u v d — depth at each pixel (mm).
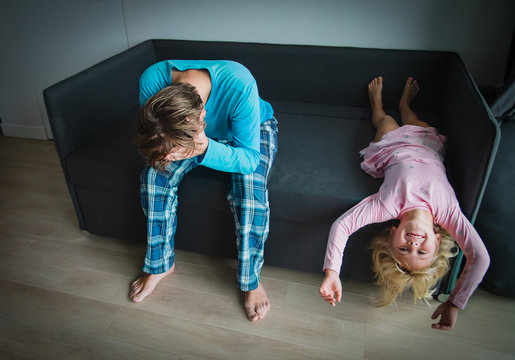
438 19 1678
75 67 2207
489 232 1319
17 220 1730
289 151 1472
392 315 1300
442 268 1155
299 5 1783
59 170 2113
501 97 1452
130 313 1298
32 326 1248
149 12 1970
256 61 1867
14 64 2244
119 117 1736
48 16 2068
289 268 1447
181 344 1197
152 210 1269
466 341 1210
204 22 1937
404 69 1737
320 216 1271
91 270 1473
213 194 1309
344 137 1587
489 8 1605
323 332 1238
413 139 1370
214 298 1358
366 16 1739
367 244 1274
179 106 902
